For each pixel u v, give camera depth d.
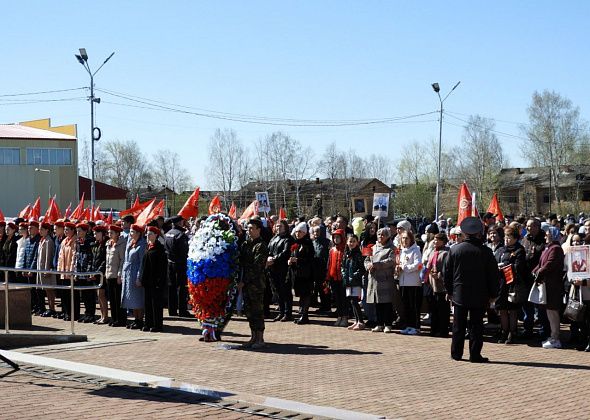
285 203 91.94
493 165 86.31
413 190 84.25
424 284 15.02
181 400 8.71
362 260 15.52
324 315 18.05
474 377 10.37
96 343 13.34
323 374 10.50
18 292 15.64
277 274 16.84
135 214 20.28
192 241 13.62
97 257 16.36
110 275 15.83
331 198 95.81
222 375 10.37
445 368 11.06
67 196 67.06
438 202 40.59
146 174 108.19
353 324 15.73
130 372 10.24
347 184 99.38
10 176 64.75
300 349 12.78
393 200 86.75
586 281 12.64
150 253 15.09
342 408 8.43
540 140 77.19
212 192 109.25
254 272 12.87
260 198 24.66
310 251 16.50
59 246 17.86
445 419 7.95
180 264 17.56
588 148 77.56
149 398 8.82
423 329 15.80
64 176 66.88
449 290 11.90
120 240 15.93
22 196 65.19
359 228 20.36
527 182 93.38
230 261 13.45
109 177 105.56
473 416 8.09
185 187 109.31
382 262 15.00
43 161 66.12
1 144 64.31
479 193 84.00
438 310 14.57
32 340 13.16
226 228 13.54
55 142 66.44
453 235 14.91
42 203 65.94
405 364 11.38
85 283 16.69
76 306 17.14
